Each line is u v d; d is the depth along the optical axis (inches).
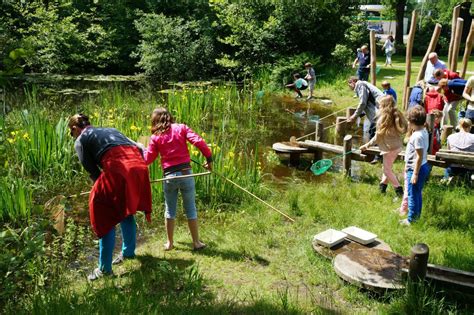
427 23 1349.7
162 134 193.9
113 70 923.4
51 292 156.5
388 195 266.1
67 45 796.6
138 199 172.9
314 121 494.3
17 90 609.6
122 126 339.0
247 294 165.0
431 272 153.5
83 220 242.1
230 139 410.6
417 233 212.1
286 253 199.3
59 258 200.5
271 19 803.4
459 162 261.1
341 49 782.5
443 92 358.3
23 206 233.0
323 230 222.5
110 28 887.7
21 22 781.3
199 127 435.8
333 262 180.5
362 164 339.0
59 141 301.6
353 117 323.9
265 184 292.5
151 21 819.4
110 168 168.6
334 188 281.0
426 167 217.9
